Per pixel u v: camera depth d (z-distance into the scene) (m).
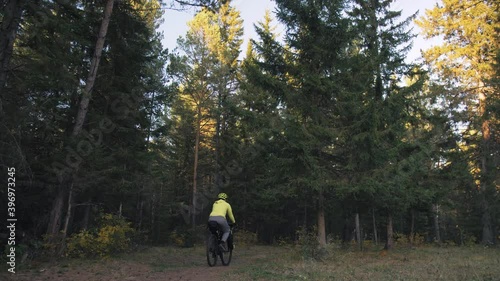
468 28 23.02
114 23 14.73
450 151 22.83
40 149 11.81
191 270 9.02
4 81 9.16
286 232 34.06
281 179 12.24
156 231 25.25
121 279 7.67
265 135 11.52
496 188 23.02
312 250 11.04
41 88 10.23
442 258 12.15
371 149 11.55
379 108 12.98
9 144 9.28
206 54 27.38
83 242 10.83
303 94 12.34
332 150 13.22
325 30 12.06
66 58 10.38
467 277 7.64
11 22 9.15
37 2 9.73
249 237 26.73
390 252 14.72
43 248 10.67
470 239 23.23
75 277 7.83
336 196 12.79
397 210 15.52
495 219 26.36
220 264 10.61
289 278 7.52
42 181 12.35
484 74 22.45
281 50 12.70
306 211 29.62
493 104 19.61
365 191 11.45
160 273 8.53
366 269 8.89
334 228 34.56
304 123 12.23
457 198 25.89
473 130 26.58
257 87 12.77
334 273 8.16
